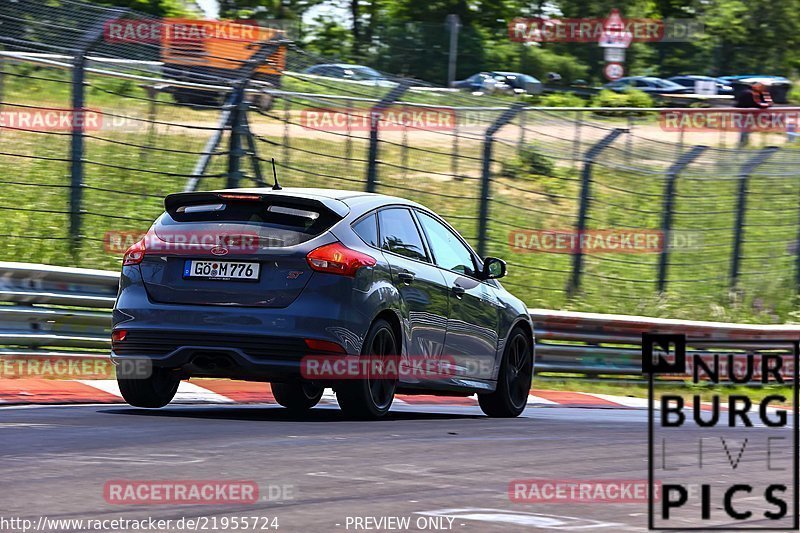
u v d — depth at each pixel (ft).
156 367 93.35
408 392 99.55
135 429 79.92
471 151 230.27
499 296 111.14
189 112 169.99
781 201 258.57
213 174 173.17
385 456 69.77
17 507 50.90
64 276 124.57
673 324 173.37
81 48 145.07
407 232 99.50
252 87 157.79
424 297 97.66
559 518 51.34
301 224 90.17
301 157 194.49
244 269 88.74
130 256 92.53
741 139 399.44
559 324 167.84
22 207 159.53
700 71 632.38
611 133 196.03
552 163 234.79
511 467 67.10
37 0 142.31
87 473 60.08
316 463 65.82
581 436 85.61
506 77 500.74
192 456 67.05
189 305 89.30
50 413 90.43
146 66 150.51
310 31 521.24
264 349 87.40
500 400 110.93
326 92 167.94
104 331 127.34
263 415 96.32
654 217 236.22
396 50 493.77
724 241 237.86
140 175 174.70
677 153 205.26
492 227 204.64
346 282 88.69
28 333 120.88
